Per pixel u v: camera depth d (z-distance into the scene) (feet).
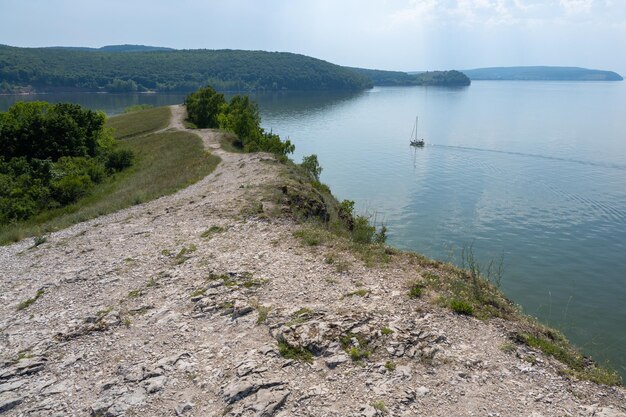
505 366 30.83
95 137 174.40
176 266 53.62
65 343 38.50
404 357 31.78
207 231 66.49
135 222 79.87
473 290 43.01
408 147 430.20
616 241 185.78
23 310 47.09
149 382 31.50
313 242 57.47
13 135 149.48
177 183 116.78
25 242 79.51
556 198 251.39
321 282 45.14
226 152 165.17
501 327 35.96
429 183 292.61
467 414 26.32
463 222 211.61
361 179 306.14
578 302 132.46
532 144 432.25
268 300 41.88
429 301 39.60
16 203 108.06
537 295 137.28
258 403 27.86
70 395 31.45
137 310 43.16
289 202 83.05
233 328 37.78
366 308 38.40
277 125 569.23
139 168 158.81
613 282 147.64
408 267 48.62
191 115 307.78
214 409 28.25
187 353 34.60
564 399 27.63
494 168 333.01
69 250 67.67
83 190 123.24
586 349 96.73
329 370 30.96
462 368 30.53
